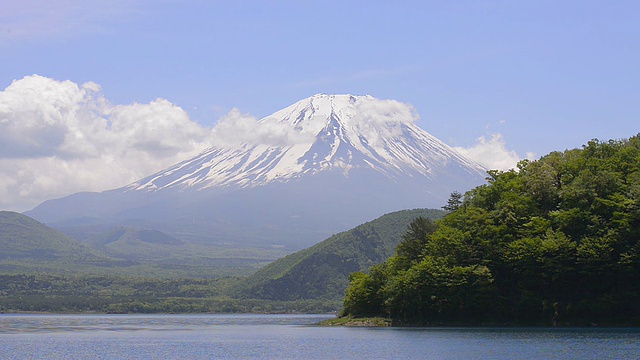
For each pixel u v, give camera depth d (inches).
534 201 6830.7
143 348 5270.7
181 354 4847.4
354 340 5590.6
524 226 6604.3
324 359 4416.8
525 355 4320.9
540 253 6210.6
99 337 6481.3
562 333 5649.6
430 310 6742.1
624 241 6053.2
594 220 6245.1
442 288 6451.8
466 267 6412.4
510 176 7372.1
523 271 6363.2
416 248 7347.4
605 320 6171.3
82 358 4655.5
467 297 6407.5
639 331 5782.5
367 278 7549.2
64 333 7155.5
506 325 6437.0
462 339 5334.6
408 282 6668.3
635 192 6176.2
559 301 6338.6
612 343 4857.3
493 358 4229.8
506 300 6437.0
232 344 5565.9
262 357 4603.8
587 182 6505.9
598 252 6038.4
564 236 6245.1
